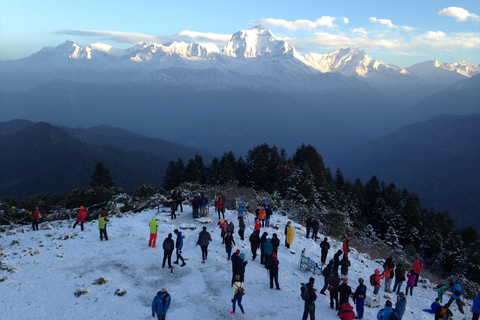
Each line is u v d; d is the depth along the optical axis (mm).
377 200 75000
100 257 21141
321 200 58438
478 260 50531
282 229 30812
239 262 17781
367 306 19078
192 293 17766
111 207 32125
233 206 36344
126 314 15391
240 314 16141
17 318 14555
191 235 25906
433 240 60000
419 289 24922
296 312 16891
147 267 20203
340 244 30344
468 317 22750
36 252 21266
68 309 15445
